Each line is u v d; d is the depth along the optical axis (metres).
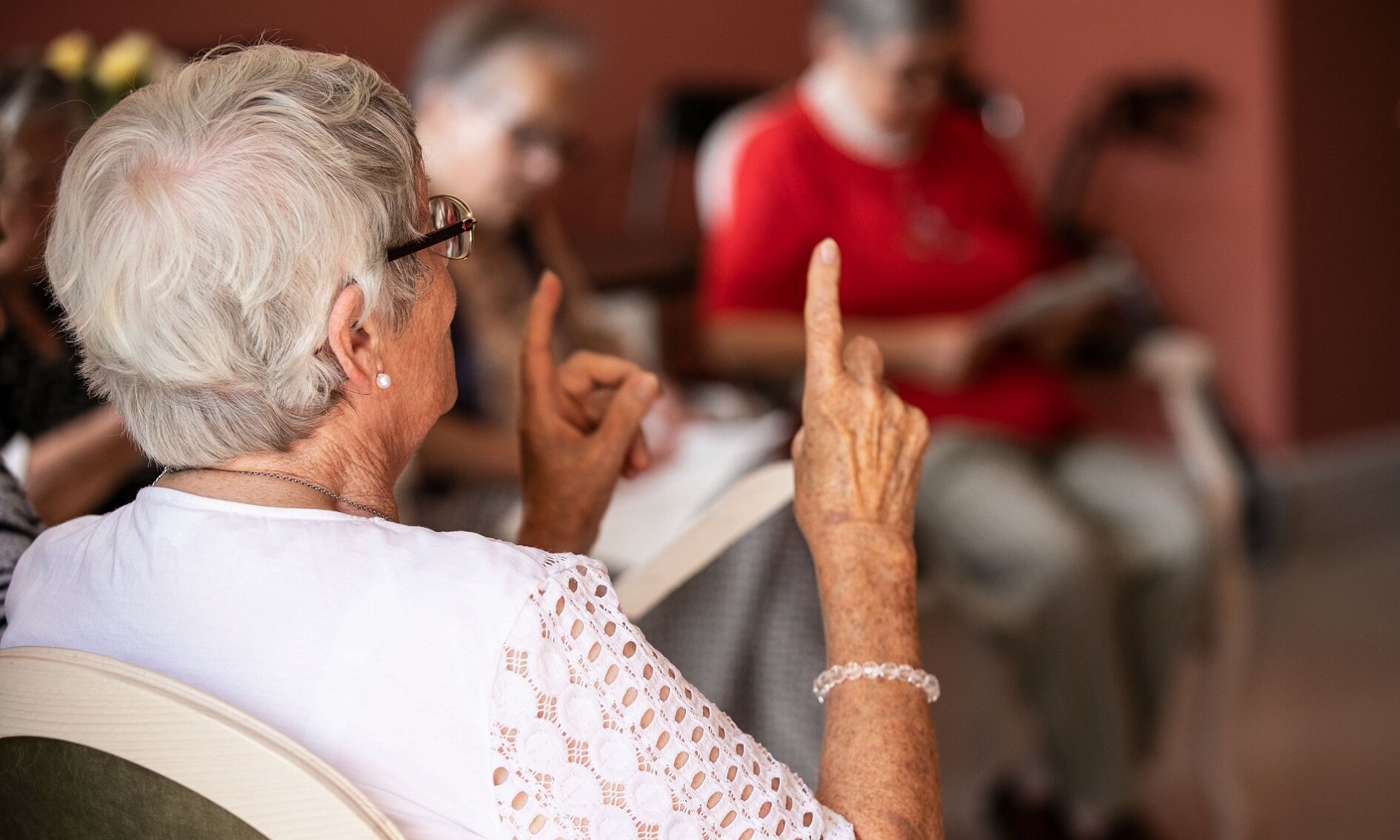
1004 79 5.38
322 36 4.66
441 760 0.92
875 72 2.84
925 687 1.15
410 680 0.91
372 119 1.00
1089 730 2.65
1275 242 4.77
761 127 2.99
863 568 1.19
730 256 2.94
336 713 0.92
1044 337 2.90
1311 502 4.94
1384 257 5.18
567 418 1.51
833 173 2.95
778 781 1.02
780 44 6.02
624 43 5.47
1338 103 4.90
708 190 3.14
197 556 0.96
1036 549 2.62
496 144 2.41
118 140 0.96
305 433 1.00
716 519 1.50
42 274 1.12
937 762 1.13
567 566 0.96
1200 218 4.90
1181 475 3.07
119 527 1.02
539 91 2.39
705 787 0.98
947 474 2.78
